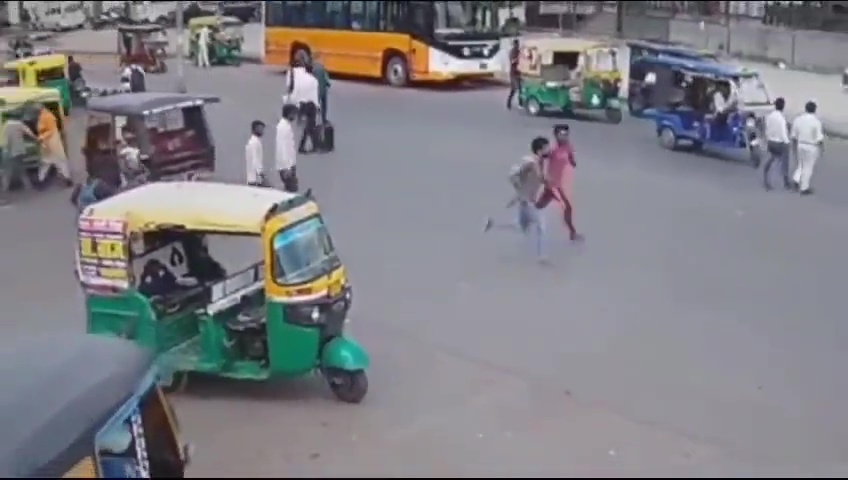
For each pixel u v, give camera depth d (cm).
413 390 1171
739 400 1138
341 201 1997
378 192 2066
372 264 1622
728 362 1241
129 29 3847
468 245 1719
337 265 1171
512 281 1542
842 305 1434
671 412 1109
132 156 1922
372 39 3550
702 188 2112
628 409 1118
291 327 1127
